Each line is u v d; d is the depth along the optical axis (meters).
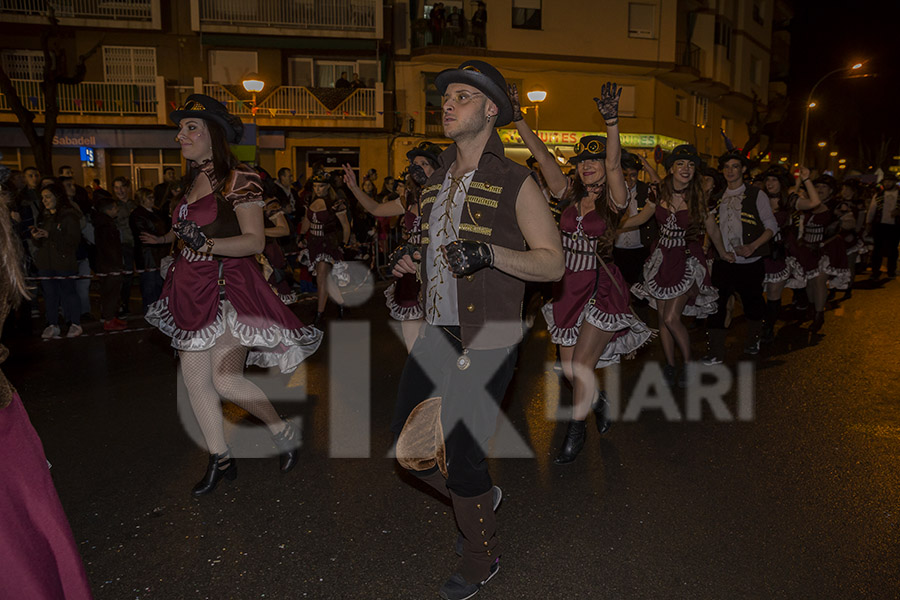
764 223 6.41
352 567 3.07
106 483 3.93
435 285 2.63
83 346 7.45
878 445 4.50
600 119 25.92
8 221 1.88
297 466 4.16
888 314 9.67
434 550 3.21
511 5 24.16
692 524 3.44
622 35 25.19
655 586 2.90
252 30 21.95
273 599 2.83
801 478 3.99
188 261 3.61
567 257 4.35
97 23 21.34
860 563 3.06
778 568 3.03
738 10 31.31
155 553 3.18
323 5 22.44
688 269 5.54
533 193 2.51
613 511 3.59
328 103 22.31
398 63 23.66
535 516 3.53
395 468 4.15
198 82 21.53
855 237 11.14
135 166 22.47
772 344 7.61
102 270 8.19
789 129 42.28
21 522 1.79
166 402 5.43
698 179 5.47
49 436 4.68
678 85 28.56
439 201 2.66
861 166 45.00
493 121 2.62
